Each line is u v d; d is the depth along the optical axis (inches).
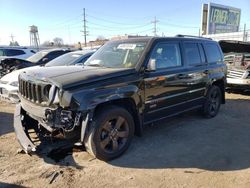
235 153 187.3
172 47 216.2
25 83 179.2
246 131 234.2
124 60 197.3
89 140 163.8
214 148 195.6
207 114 267.6
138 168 163.8
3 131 221.0
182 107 227.5
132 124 182.7
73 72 173.0
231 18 1939.0
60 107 156.4
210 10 1803.6
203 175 156.3
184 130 233.5
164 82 201.8
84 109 155.3
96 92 161.0
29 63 394.9
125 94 174.1
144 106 189.8
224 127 244.1
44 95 162.2
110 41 232.7
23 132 177.0
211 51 267.4
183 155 182.7
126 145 180.7
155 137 215.2
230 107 323.9
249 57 420.8
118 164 168.6
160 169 162.9
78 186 143.7
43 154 170.4
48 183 145.9
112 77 171.6
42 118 165.9
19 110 195.5
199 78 241.9
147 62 189.9
